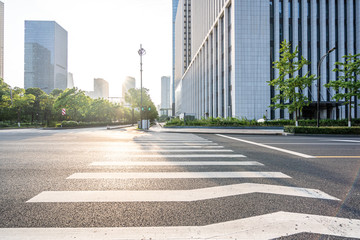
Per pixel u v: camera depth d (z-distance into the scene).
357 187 3.99
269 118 27.03
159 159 6.53
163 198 3.40
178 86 91.06
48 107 50.91
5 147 9.29
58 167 5.46
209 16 39.56
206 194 3.58
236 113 26.94
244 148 8.93
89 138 13.81
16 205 3.11
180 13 88.69
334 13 28.81
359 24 28.94
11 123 42.56
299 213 2.90
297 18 28.31
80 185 4.02
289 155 7.31
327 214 2.88
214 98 35.31
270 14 28.00
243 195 3.55
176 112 99.75
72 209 3.00
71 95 40.00
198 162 6.11
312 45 28.41
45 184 4.08
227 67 30.05
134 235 2.37
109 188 3.86
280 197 3.47
